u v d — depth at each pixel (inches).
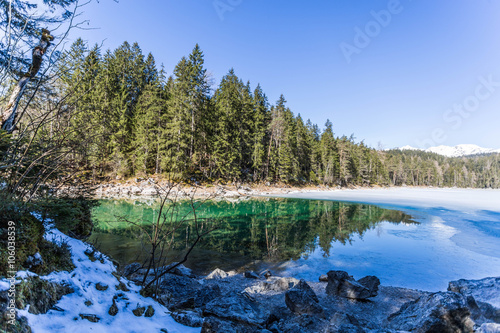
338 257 431.8
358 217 823.7
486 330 135.0
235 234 577.3
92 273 151.1
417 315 174.6
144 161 1387.8
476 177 4303.6
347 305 257.6
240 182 1699.1
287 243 515.5
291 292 227.0
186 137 1414.9
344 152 2605.8
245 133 1798.7
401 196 1642.5
